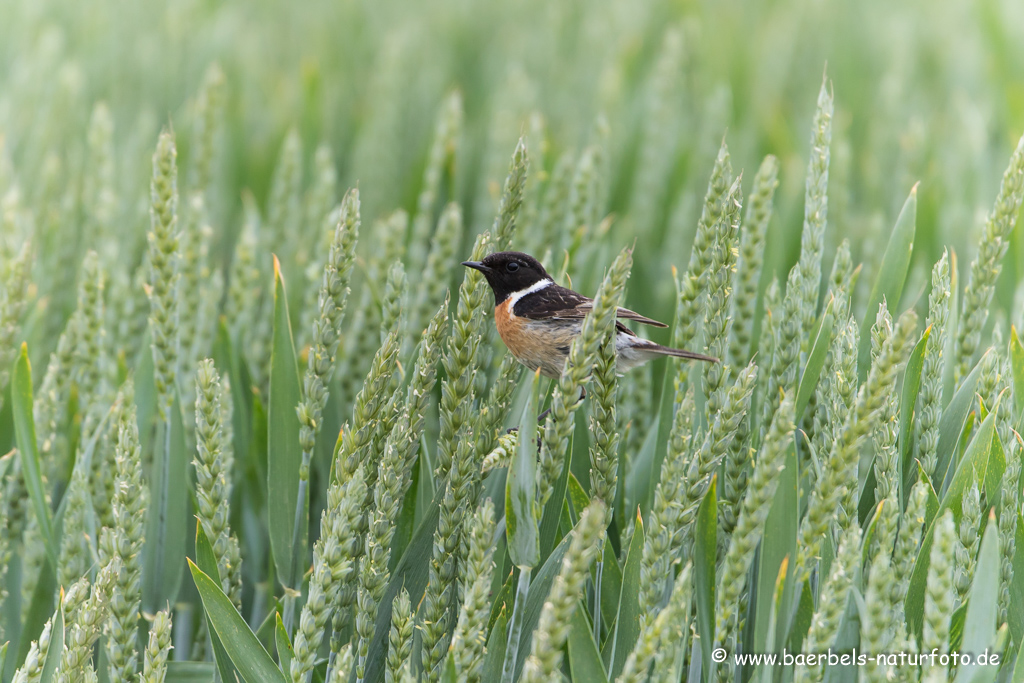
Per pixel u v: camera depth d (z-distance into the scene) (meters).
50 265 5.55
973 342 5.29
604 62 11.05
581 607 5.19
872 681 5.16
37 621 5.29
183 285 5.39
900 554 5.19
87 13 11.49
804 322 5.26
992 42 10.57
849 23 12.90
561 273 5.43
